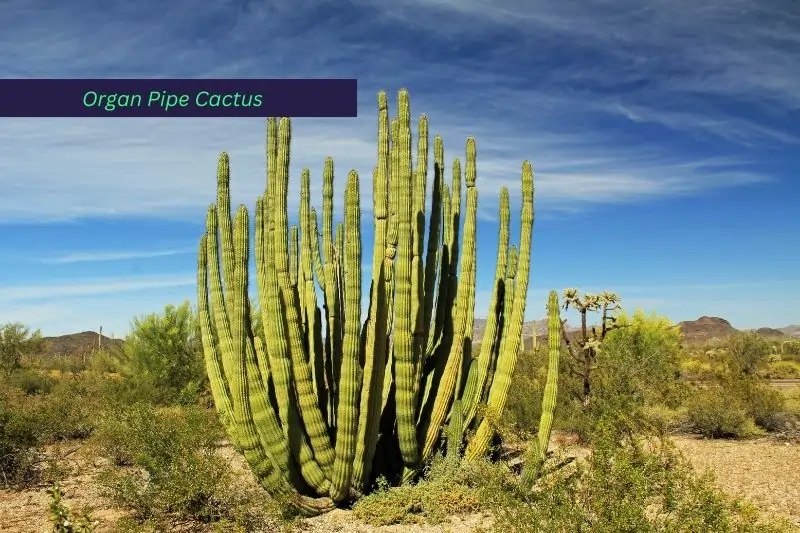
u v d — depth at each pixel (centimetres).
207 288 944
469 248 962
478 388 978
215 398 920
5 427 1035
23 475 1056
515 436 952
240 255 813
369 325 872
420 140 951
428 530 753
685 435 1424
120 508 847
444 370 960
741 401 1506
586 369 1355
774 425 1486
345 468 834
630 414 606
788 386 2441
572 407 1318
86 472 1106
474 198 965
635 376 1456
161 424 875
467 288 961
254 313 1870
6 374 2688
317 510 845
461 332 951
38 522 816
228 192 849
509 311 973
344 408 817
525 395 1339
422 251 935
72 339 7412
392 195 895
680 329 2588
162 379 1970
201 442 845
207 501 805
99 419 1209
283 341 847
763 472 1043
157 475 814
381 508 803
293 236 1004
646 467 511
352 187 804
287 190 845
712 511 480
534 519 493
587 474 505
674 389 1472
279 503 779
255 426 843
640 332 2241
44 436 1152
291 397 858
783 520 553
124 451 1071
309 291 975
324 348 977
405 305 858
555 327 895
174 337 2039
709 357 3378
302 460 848
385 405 973
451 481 862
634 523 454
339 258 1008
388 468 959
